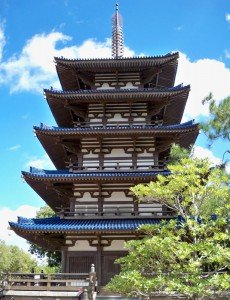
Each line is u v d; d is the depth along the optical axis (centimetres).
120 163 3216
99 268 2789
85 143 3281
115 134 3178
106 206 3016
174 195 1844
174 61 3538
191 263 1568
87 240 2884
